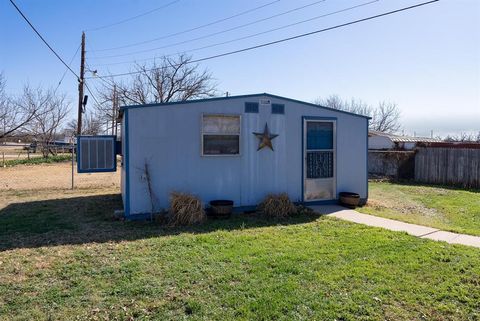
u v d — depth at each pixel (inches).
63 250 214.1
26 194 454.0
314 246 218.7
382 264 187.0
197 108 319.0
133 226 276.1
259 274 174.1
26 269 182.7
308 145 366.9
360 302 146.7
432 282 164.9
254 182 342.3
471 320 134.6
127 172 297.9
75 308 143.4
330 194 378.6
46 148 1196.5
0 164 948.0
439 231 261.9
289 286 160.2
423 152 634.2
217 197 328.2
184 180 315.9
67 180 629.9
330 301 147.1
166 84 1162.6
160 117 306.5
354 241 229.1
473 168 561.0
